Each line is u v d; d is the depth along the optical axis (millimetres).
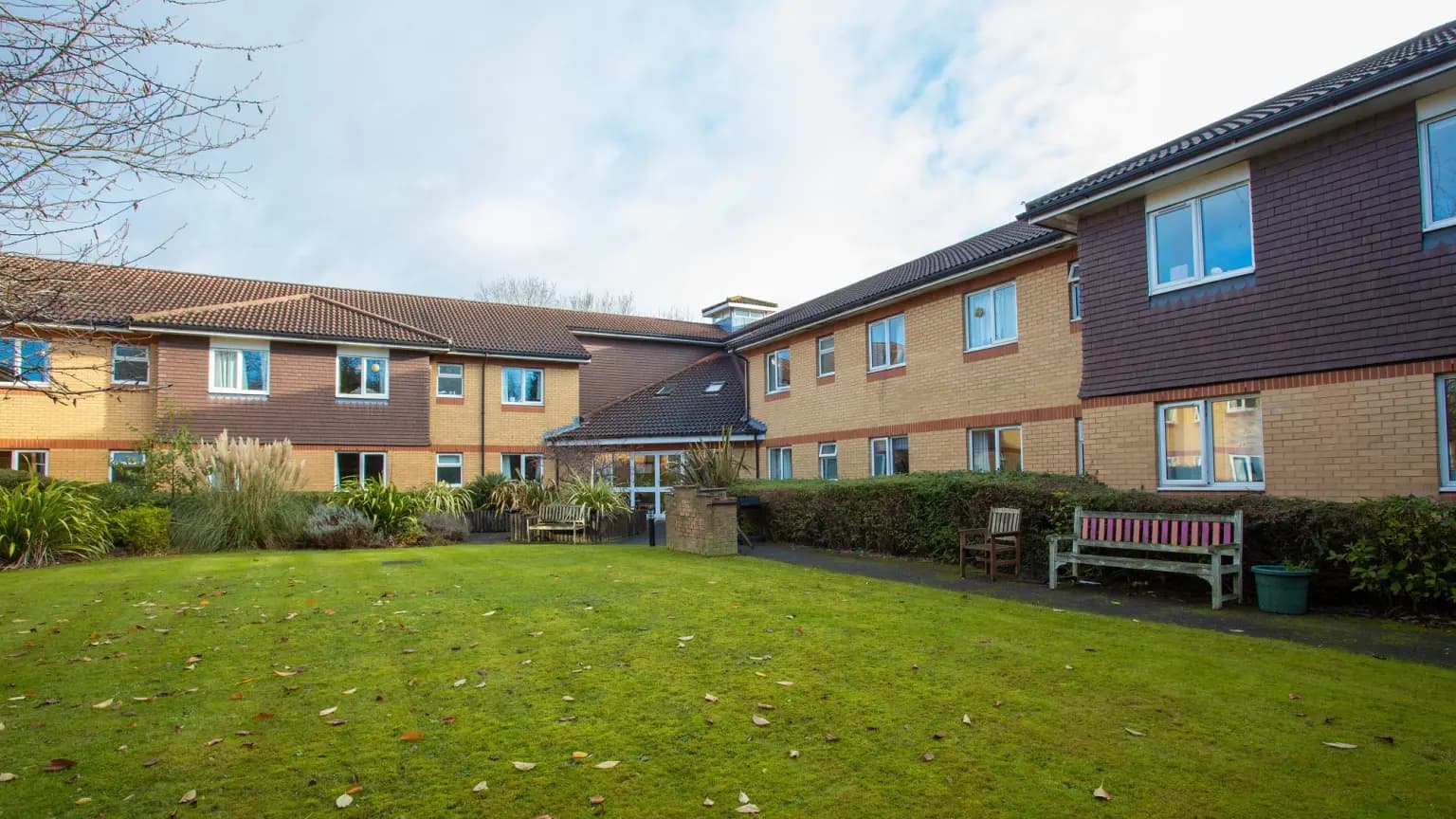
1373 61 11375
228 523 15094
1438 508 7305
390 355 24234
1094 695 5137
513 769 4051
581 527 18172
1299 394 9742
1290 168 9891
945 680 5488
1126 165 12023
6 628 7375
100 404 20531
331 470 23188
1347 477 9250
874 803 3656
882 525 13586
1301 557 8242
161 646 6641
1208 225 10922
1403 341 8812
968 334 16750
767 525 16938
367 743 4414
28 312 5562
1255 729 4512
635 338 31250
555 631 7043
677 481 19844
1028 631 6977
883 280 22609
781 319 25969
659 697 5164
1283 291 9938
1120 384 11906
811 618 7582
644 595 8883
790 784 3859
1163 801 3643
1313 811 3531
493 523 20359
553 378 27812
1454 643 6531
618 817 3539
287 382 22703
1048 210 12422
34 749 4344
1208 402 10883
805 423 22078
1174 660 5980
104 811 3607
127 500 15320
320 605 8445
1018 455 15406
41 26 4680
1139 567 8867
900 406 18453
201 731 4625
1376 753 4152
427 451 24844
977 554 11547
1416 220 8750
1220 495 9836
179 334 21078
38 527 12570
